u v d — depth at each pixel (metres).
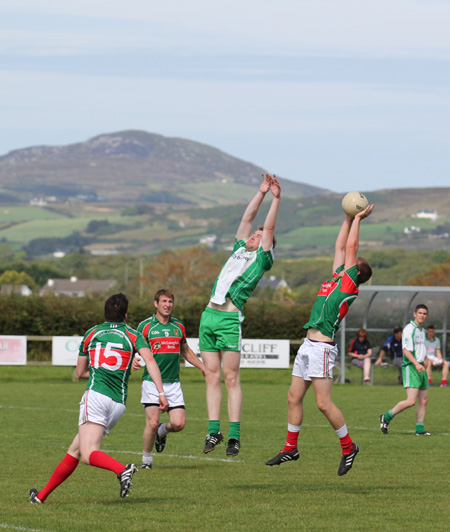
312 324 21.45
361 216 21.94
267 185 23.77
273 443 31.92
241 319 23.22
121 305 19.23
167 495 20.75
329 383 21.39
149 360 19.02
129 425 38.00
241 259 23.33
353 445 21.61
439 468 25.66
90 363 18.78
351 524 17.19
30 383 67.12
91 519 17.48
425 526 17.03
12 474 24.12
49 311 78.38
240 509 18.81
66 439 32.84
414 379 34.28
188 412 44.53
